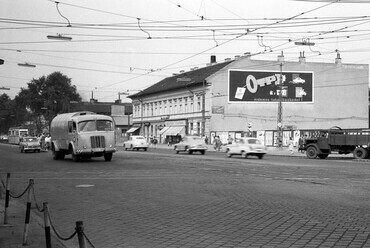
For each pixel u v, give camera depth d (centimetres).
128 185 1634
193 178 1895
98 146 3109
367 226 882
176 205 1164
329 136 4025
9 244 771
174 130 7619
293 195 1342
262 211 1060
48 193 1443
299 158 4091
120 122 10800
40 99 10694
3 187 1588
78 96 11206
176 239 798
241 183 1692
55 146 3481
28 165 2750
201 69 7988
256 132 6369
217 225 909
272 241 768
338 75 7600
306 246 732
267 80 7212
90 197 1336
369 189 1503
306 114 7394
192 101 7300
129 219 990
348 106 7644
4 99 15612
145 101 9012
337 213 1027
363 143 3859
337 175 2081
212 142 6750
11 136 9525
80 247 466
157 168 2475
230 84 7006
